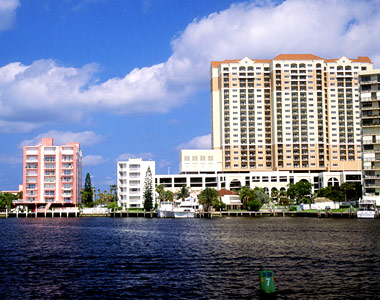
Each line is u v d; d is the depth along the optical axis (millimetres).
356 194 192125
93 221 161000
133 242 80938
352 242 75062
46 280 44438
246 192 197000
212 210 198500
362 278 44062
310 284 41594
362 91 161500
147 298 37250
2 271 49562
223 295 37969
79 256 61719
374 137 160000
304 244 72875
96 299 37156
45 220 170750
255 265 52156
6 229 119250
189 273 47594
